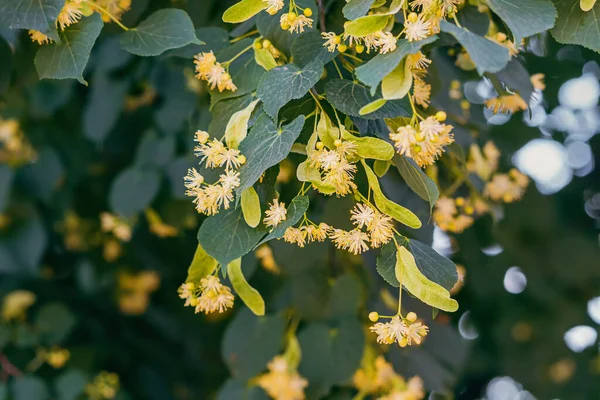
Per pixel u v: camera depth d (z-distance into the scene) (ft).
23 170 8.00
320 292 6.34
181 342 9.13
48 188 8.03
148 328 9.23
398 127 4.90
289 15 4.99
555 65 6.95
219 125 5.17
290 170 5.65
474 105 6.29
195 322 9.12
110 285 9.05
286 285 6.56
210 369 9.14
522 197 8.32
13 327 8.25
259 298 5.17
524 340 9.36
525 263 8.84
